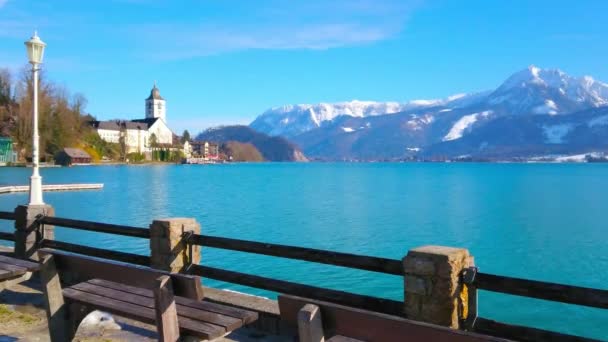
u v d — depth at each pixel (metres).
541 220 37.03
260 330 6.38
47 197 52.38
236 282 6.89
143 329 6.39
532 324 13.52
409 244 26.45
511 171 177.88
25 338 6.03
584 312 14.34
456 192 66.56
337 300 5.92
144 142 193.00
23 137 114.69
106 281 5.60
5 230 27.91
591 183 90.06
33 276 8.96
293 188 73.19
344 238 28.09
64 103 127.31
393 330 3.13
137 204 46.31
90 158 138.62
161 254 7.50
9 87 121.00
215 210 41.66
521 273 20.69
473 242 27.66
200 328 4.13
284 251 6.34
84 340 5.98
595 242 27.73
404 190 70.25
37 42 10.62
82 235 24.86
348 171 174.50
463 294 5.07
